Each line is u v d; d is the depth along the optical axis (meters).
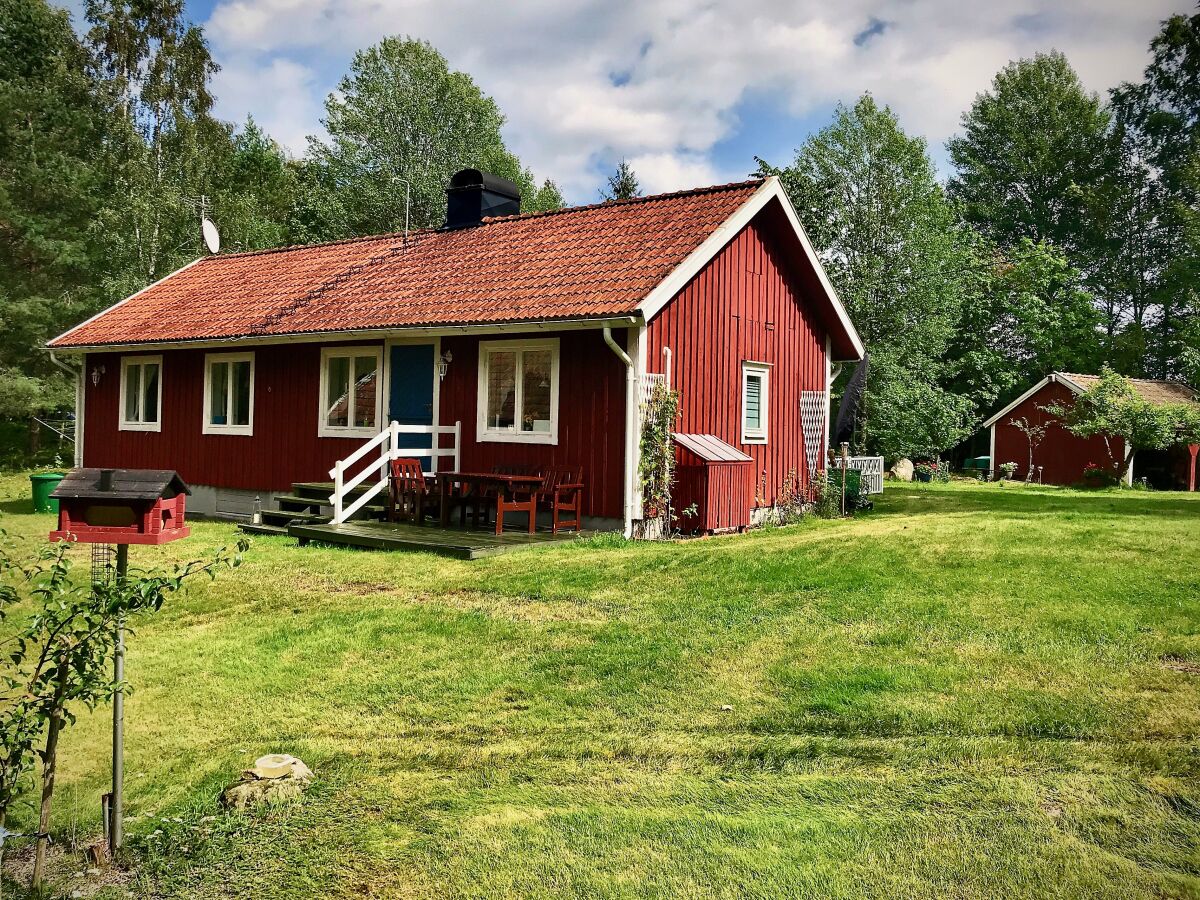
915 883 3.89
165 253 30.61
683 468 13.98
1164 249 46.84
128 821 4.91
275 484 17.44
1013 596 7.95
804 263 16.72
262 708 6.45
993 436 38.19
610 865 4.14
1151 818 4.35
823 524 15.55
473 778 5.14
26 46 33.53
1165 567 8.67
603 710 6.06
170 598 9.85
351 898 3.99
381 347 15.91
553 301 13.48
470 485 14.34
